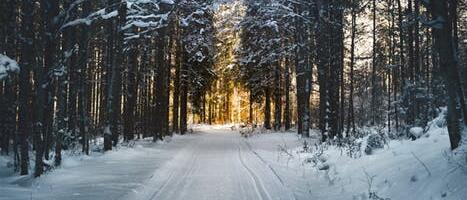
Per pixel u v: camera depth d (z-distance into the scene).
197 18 34.47
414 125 18.14
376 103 48.06
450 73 9.25
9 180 13.79
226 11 35.12
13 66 12.02
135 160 18.33
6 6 15.05
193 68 41.72
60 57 14.29
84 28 18.39
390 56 37.28
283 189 12.20
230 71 46.72
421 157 10.70
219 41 38.91
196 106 45.25
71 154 19.89
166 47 35.12
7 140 21.81
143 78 36.00
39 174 13.73
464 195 7.43
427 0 9.11
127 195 11.09
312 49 28.11
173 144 27.84
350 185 11.56
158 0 16.94
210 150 24.00
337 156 15.76
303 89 33.56
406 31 31.44
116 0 19.44
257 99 47.47
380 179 10.74
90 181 13.02
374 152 13.95
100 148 23.59
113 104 22.75
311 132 37.88
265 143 28.56
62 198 10.65
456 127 9.46
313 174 14.54
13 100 23.11
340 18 26.34
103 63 33.84
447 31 9.06
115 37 25.02
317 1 26.00
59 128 16.50
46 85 13.84
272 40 32.16
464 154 8.87
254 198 11.10
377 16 35.78
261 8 29.83
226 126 58.62
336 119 25.84
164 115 37.28
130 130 29.47
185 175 14.86
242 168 16.55
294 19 29.20
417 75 25.00
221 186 12.73
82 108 21.73
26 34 14.54
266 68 42.19
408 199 8.78
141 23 19.61
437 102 18.55
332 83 25.86
